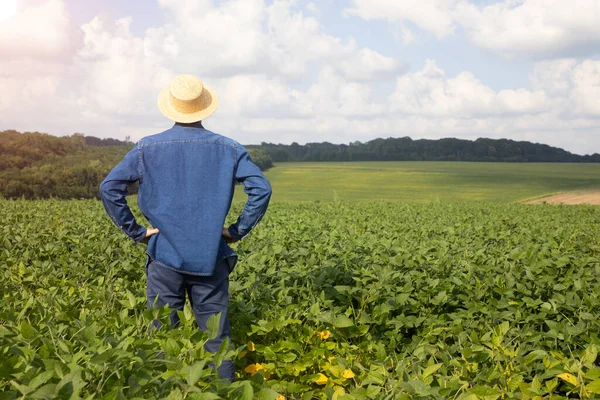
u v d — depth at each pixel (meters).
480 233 10.75
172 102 4.06
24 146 87.56
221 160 4.02
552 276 6.35
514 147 180.88
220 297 4.06
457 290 6.14
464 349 4.02
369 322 4.94
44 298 4.74
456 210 21.38
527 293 5.69
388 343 5.14
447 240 9.65
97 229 9.48
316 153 176.88
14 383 2.32
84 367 2.78
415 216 17.09
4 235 8.77
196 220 3.93
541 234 10.82
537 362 4.40
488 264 6.71
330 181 97.88
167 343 3.13
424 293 5.73
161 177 3.95
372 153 178.00
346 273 6.25
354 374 4.12
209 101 4.21
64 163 85.38
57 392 2.29
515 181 92.94
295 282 5.86
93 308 4.90
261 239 8.94
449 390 3.04
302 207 21.20
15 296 5.23
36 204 18.56
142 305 5.02
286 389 3.96
